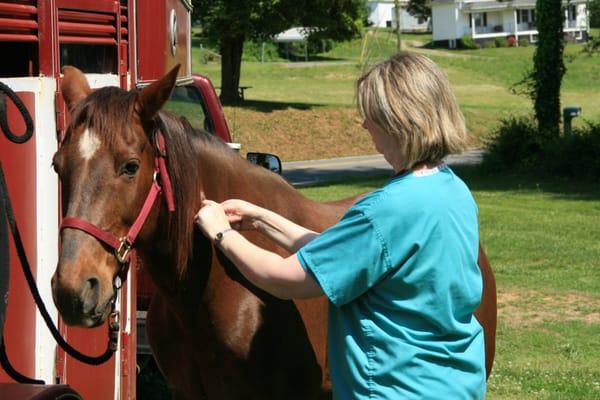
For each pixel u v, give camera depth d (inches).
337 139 1430.9
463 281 120.2
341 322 123.3
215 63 2340.1
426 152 119.3
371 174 1081.4
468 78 2329.0
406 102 118.6
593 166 889.5
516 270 454.9
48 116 152.5
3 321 133.3
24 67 183.2
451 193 121.4
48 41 154.6
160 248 139.3
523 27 3408.0
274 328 149.3
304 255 121.4
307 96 1813.5
